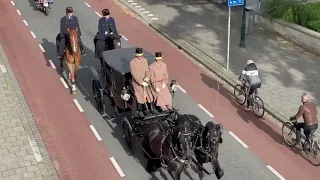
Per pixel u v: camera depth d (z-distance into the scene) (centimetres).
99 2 2798
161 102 1291
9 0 2775
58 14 2566
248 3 2559
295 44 2195
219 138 1045
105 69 1490
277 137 1459
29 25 2397
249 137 1460
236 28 2391
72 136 1461
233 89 1775
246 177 1268
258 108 1577
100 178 1268
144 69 1318
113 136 1462
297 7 2259
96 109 1619
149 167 1270
